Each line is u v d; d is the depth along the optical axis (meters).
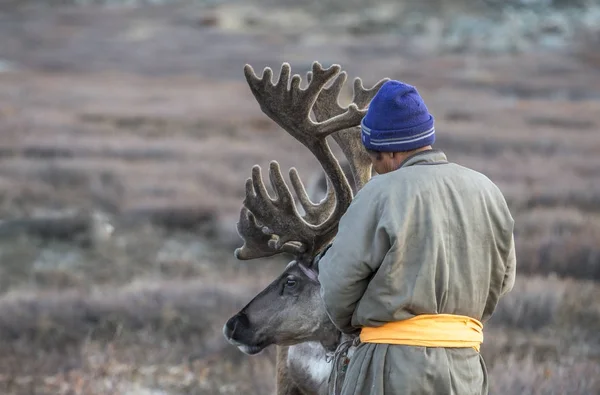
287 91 16.69
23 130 88.69
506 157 75.12
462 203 14.05
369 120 14.62
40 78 155.38
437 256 13.75
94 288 38.81
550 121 103.44
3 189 57.81
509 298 34.59
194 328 32.84
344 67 177.62
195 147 78.81
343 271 13.75
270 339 16.36
